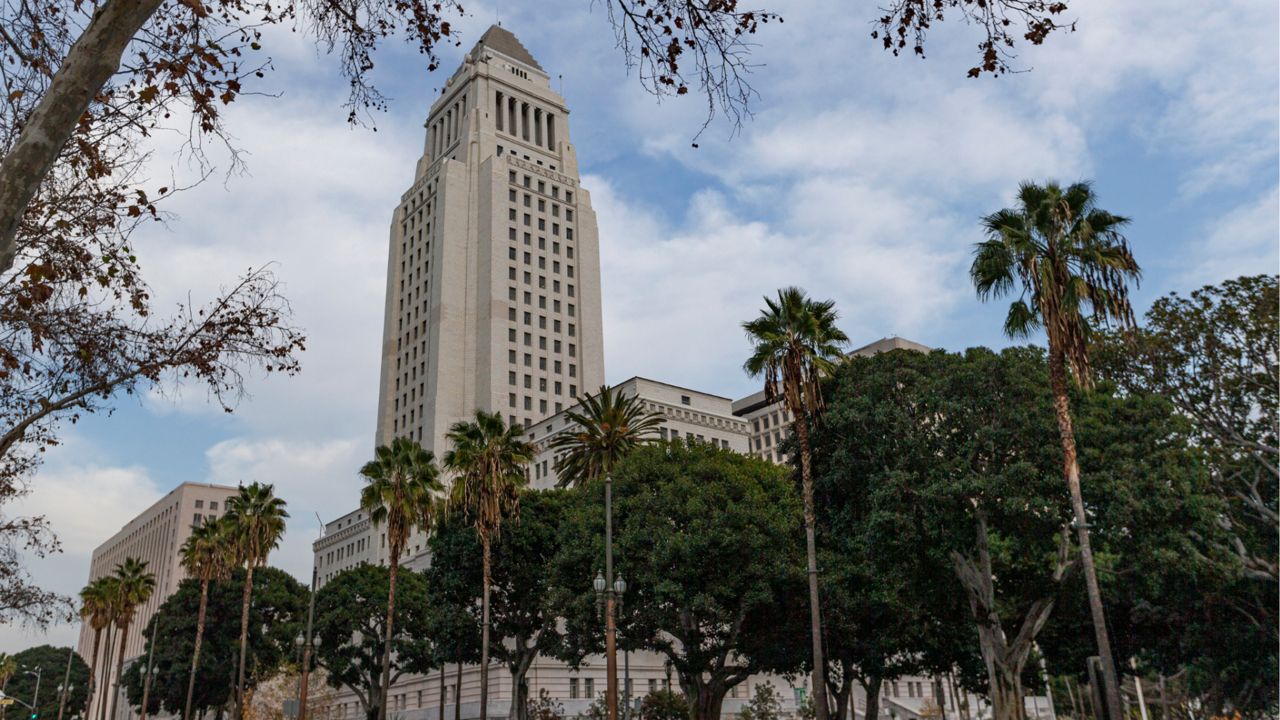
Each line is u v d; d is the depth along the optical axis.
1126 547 37.56
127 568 82.56
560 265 124.12
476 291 118.38
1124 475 35.69
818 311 34.75
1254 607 45.81
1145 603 44.22
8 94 9.98
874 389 39.72
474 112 129.38
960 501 36.25
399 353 124.81
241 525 61.50
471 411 111.69
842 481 40.66
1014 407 36.69
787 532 42.97
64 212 12.62
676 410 90.56
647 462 47.09
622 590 38.34
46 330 13.28
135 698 85.12
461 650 55.06
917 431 38.34
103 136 10.98
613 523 46.28
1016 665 39.47
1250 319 47.09
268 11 10.10
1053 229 28.62
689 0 9.09
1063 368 27.75
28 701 143.50
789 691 79.06
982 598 39.81
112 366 13.72
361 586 70.75
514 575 53.75
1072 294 27.62
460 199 122.31
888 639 44.59
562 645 51.66
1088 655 46.88
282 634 77.44
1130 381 50.03
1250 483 48.41
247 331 14.14
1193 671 55.56
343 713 90.25
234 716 70.56
